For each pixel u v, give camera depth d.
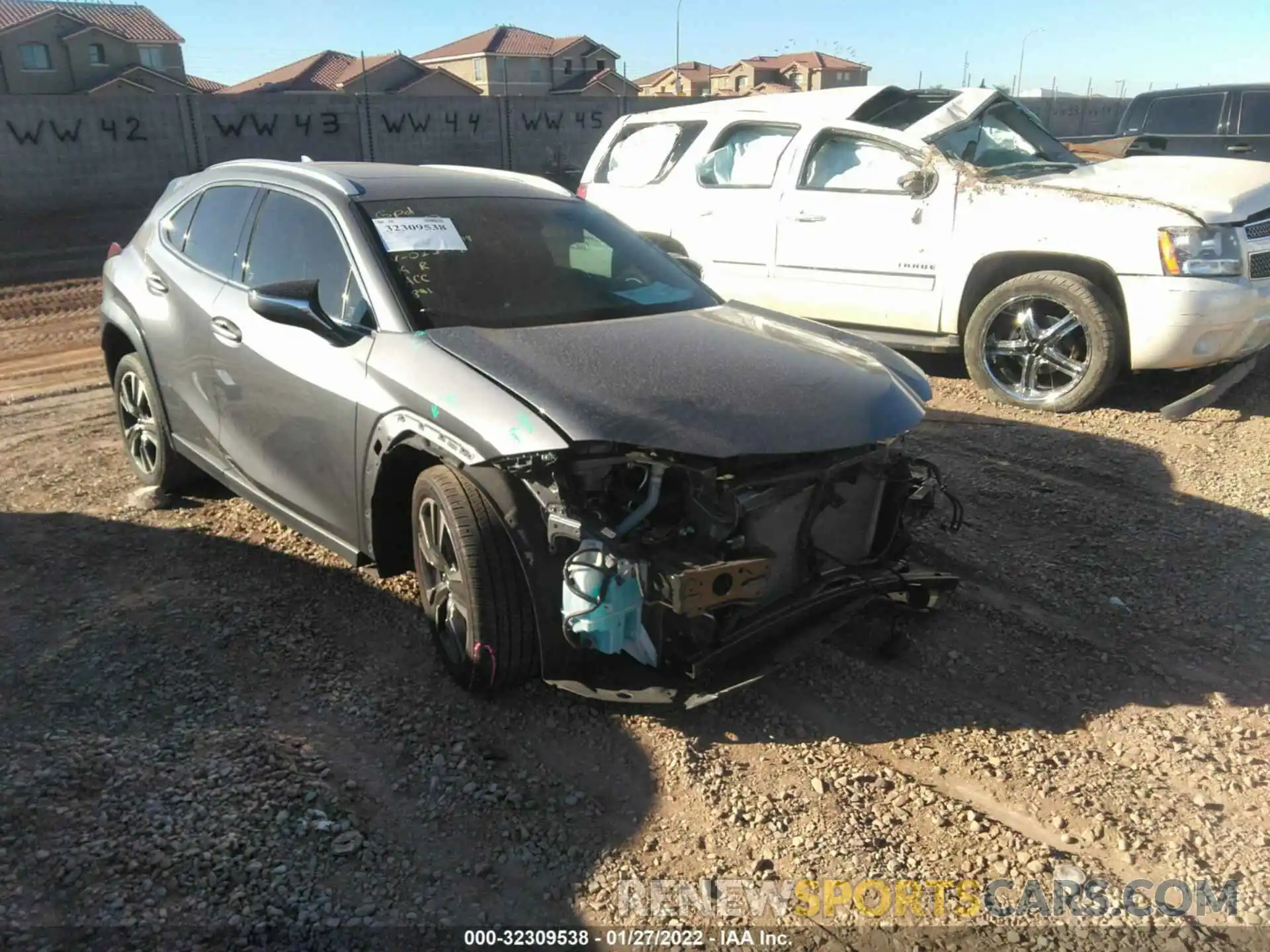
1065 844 2.79
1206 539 4.70
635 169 8.56
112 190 20.28
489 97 26.03
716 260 7.87
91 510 5.08
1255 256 6.10
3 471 5.68
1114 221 6.13
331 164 4.59
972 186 6.64
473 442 3.04
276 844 2.68
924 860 2.72
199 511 5.08
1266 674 3.62
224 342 4.25
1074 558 4.54
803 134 7.45
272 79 69.75
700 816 2.88
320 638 3.80
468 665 3.28
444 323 3.58
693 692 3.11
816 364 3.51
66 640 3.74
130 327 5.00
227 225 4.61
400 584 4.24
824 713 3.40
